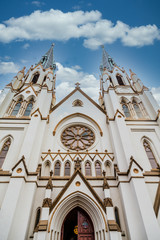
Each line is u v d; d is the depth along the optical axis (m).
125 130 22.61
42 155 21.58
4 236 12.82
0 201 15.96
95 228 15.22
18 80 34.94
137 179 16.73
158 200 15.88
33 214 15.95
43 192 17.58
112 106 27.23
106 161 21.14
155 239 12.96
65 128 26.22
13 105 28.75
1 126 23.81
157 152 21.80
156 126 24.86
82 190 16.72
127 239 14.62
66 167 20.75
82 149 23.14
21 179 16.33
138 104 30.52
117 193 17.77
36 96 30.16
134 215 15.11
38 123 23.17
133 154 19.66
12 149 21.14
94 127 26.11
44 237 12.80
